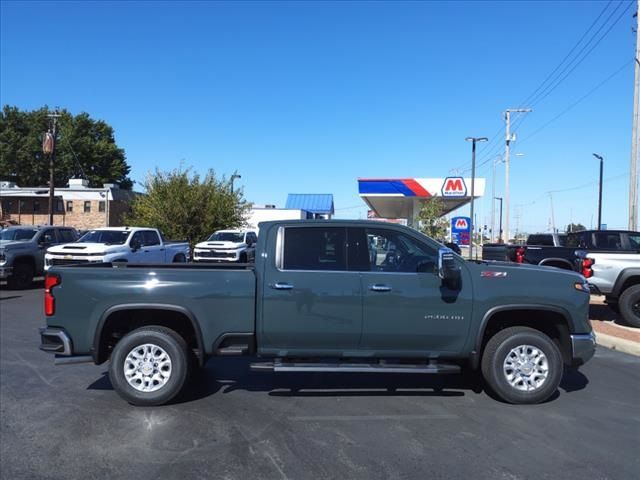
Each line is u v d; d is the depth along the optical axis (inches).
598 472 163.5
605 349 351.3
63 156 2325.3
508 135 1800.0
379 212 2058.3
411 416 212.5
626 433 195.9
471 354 226.2
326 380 265.0
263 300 221.8
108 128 2503.7
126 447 180.4
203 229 1187.9
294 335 222.8
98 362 223.8
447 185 1328.7
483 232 2834.6
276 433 193.6
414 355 226.8
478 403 229.8
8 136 2321.6
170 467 165.5
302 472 162.6
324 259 227.1
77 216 1788.9
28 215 1803.6
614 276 412.2
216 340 222.2
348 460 171.0
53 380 262.4
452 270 213.8
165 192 1194.6
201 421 205.6
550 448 181.5
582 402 232.7
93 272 222.8
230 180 1280.8
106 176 2433.6
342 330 222.2
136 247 669.3
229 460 170.6
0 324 416.5
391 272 226.1
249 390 247.3
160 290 220.8
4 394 239.0
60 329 222.4
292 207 3056.1
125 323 235.0
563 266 556.7
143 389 221.3
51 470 163.2
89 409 219.0
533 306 224.8
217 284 222.2
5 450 177.6
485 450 179.5
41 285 717.9
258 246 228.8
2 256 644.7
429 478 159.2
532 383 226.2
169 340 221.8
